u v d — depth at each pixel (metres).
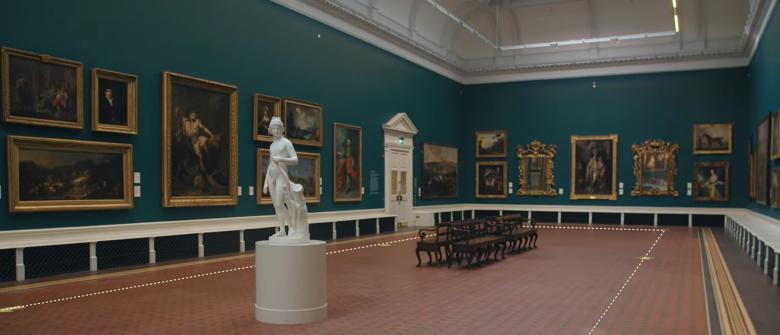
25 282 11.45
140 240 14.09
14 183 11.62
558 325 8.41
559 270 13.77
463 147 32.59
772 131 18.66
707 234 23.64
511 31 31.52
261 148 17.88
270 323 8.45
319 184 20.30
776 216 18.11
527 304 9.86
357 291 11.03
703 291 11.03
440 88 29.94
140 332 7.84
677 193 28.67
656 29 28.92
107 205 13.30
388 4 24.55
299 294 8.49
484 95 32.38
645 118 29.31
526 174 31.41
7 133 11.66
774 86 18.78
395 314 9.10
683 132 28.67
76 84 12.76
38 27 12.16
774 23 18.75
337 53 21.52
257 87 17.77
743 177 27.61
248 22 17.47
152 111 14.55
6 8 11.62
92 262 12.96
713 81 28.17
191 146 15.41
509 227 17.81
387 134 24.62
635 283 11.94
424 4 27.00
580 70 30.39
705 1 27.55
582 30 30.16
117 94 13.63
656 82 29.16
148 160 14.43
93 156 13.14
